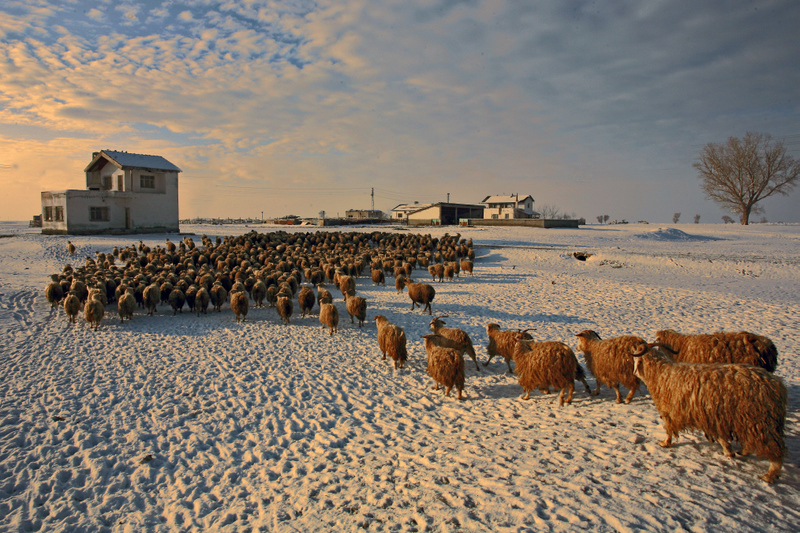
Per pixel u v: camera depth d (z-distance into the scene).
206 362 11.00
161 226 49.62
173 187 50.56
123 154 49.31
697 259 31.39
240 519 4.79
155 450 6.59
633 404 7.23
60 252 32.84
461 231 57.38
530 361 7.75
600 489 4.60
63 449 6.53
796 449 5.18
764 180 75.75
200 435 7.05
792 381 8.39
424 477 5.32
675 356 7.64
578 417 6.87
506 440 6.23
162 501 5.28
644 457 5.25
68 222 42.94
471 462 5.61
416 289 17.25
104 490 5.53
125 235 45.94
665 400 5.37
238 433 7.16
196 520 4.84
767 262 30.22
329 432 7.12
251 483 5.61
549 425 6.67
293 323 15.75
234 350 12.14
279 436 7.02
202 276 20.34
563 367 7.35
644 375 5.92
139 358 11.30
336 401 8.51
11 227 61.84
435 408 8.03
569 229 60.31
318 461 6.09
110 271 21.98
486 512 4.41
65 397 8.59
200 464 6.15
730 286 22.69
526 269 29.81
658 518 3.99
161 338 13.47
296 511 4.84
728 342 6.89
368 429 7.18
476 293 21.50
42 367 10.49
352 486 5.30
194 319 16.45
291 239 38.72
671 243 48.00
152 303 17.09
